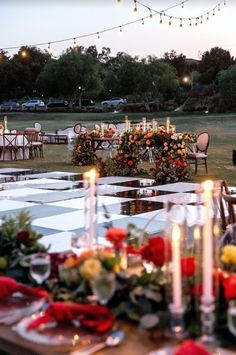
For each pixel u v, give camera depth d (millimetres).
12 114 40844
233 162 13133
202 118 31156
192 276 1719
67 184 9586
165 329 1622
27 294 1919
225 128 26812
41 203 7559
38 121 34562
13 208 7176
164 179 10195
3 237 2268
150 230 5617
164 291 1752
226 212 4883
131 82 45281
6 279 1946
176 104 42594
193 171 11711
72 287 1909
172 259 1677
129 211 6840
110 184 9773
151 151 13602
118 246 1998
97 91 48250
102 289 1694
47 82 48219
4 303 1880
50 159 15320
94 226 2434
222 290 1725
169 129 11203
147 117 33469
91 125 27891
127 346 1546
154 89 44344
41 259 1953
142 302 1713
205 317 1516
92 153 13383
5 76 53031
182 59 51000
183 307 1604
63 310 1668
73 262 1929
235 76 35906
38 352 1537
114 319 1688
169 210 2031
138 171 11578
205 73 45719
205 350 1386
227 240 2912
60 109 43062
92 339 1583
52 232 5703
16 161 14805
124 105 41281
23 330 1662
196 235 1937
